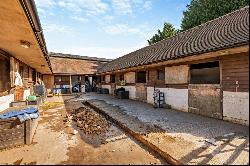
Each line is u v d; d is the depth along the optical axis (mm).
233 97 7883
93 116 9922
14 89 10625
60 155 5137
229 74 8055
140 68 15016
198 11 25391
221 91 8430
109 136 6805
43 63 14531
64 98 19703
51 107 13352
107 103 14852
